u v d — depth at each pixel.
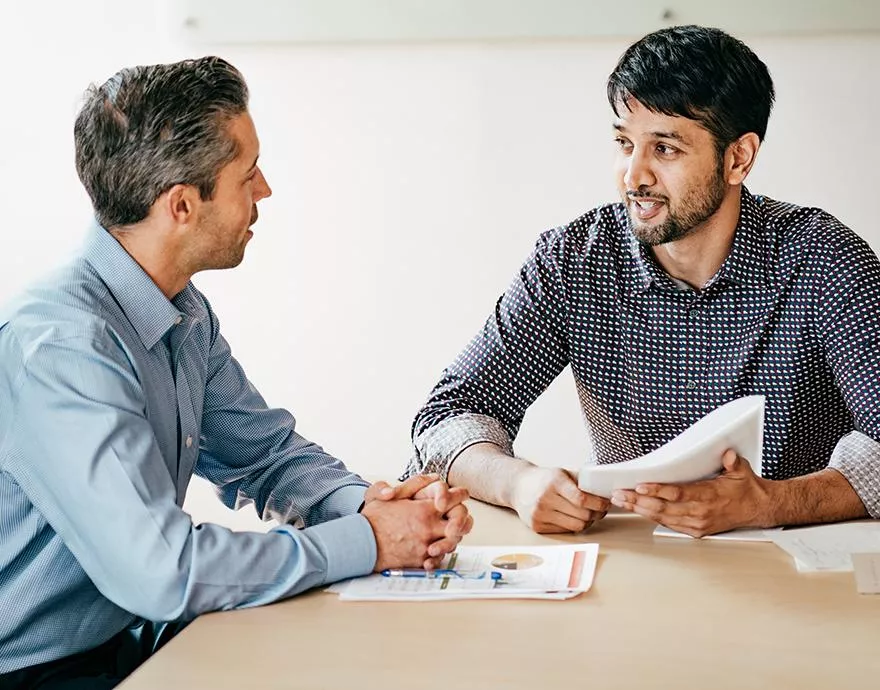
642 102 1.68
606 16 3.03
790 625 1.21
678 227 1.72
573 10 3.04
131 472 1.29
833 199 3.08
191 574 1.26
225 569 1.28
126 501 1.28
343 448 3.35
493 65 3.13
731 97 1.66
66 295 1.40
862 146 3.04
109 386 1.33
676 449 1.53
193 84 1.43
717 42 1.67
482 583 1.35
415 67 3.16
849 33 3.00
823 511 1.55
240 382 1.75
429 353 3.28
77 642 1.42
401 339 3.28
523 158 3.16
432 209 3.22
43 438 1.31
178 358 1.55
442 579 1.37
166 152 1.42
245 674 1.11
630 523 1.60
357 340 3.30
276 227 3.29
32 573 1.38
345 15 3.12
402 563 1.39
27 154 3.31
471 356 1.93
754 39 3.04
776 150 3.09
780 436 1.83
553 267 1.90
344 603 1.30
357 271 3.27
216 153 1.44
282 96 3.22
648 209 1.73
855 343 1.71
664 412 1.89
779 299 1.76
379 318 3.28
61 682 1.40
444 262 3.23
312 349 3.32
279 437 1.74
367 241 3.26
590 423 2.02
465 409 1.87
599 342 1.89
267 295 3.32
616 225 1.90
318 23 3.14
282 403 3.36
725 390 1.83
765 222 1.79
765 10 2.99
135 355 1.46
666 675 1.09
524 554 1.46
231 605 1.29
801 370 1.79
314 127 3.23
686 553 1.46
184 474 1.58
